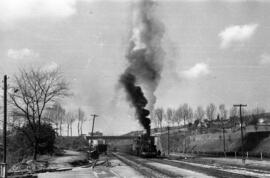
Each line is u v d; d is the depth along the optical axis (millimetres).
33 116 45688
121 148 116000
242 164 45625
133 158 66375
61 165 45531
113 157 78000
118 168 43531
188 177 30656
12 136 51469
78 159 53438
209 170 34844
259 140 73375
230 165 45531
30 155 51969
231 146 82812
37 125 48062
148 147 67375
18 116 45719
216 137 97688
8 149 51344
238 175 28906
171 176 31703
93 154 70250
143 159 62750
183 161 57969
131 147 84312
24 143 51375
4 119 29016
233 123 118438
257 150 69312
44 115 48250
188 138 114562
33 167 41375
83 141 109625
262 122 94625
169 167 43906
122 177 31859
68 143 104812
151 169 39781
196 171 36969
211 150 90062
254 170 36031
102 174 35250
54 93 45938
